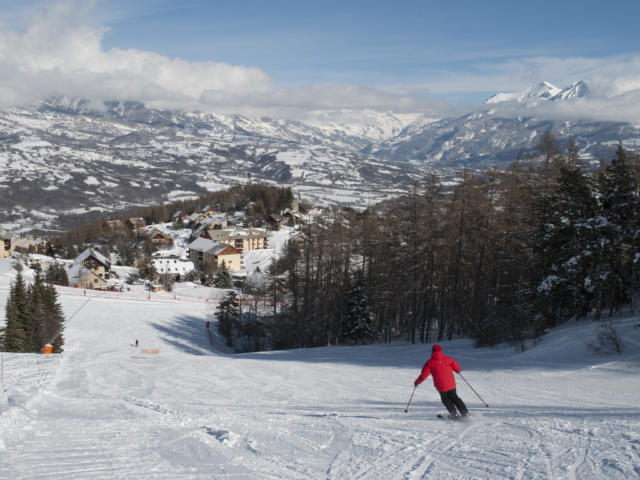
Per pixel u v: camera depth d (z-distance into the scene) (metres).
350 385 15.73
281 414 10.27
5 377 16.16
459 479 5.46
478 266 35.81
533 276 33.41
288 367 21.81
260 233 136.88
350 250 46.41
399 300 40.31
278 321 51.97
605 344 19.67
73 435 8.17
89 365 21.06
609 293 29.31
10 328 38.28
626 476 5.09
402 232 40.19
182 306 71.81
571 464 5.62
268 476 5.85
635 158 32.25
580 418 8.04
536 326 29.28
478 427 8.00
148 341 51.59
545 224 30.69
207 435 8.03
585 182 29.53
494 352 25.95
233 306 60.28
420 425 8.42
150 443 7.57
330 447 7.19
